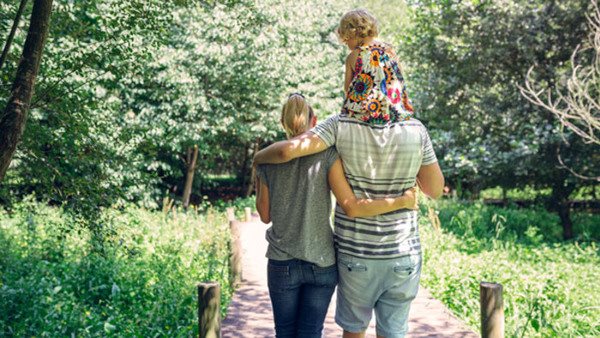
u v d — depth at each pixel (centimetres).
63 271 836
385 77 310
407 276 314
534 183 1739
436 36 1661
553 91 1514
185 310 659
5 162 486
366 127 307
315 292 325
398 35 1831
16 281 693
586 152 1505
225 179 3309
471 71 1648
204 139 1939
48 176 667
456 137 1691
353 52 315
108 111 789
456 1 1579
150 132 1678
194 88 1759
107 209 717
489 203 2405
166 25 697
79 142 670
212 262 830
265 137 2028
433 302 683
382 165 307
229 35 1709
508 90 1631
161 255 956
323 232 321
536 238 1380
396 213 312
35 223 984
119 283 779
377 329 334
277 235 325
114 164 711
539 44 1508
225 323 599
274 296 328
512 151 1531
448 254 1012
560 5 1492
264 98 1922
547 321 644
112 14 664
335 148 315
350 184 313
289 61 1869
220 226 1163
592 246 1361
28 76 493
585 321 696
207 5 738
